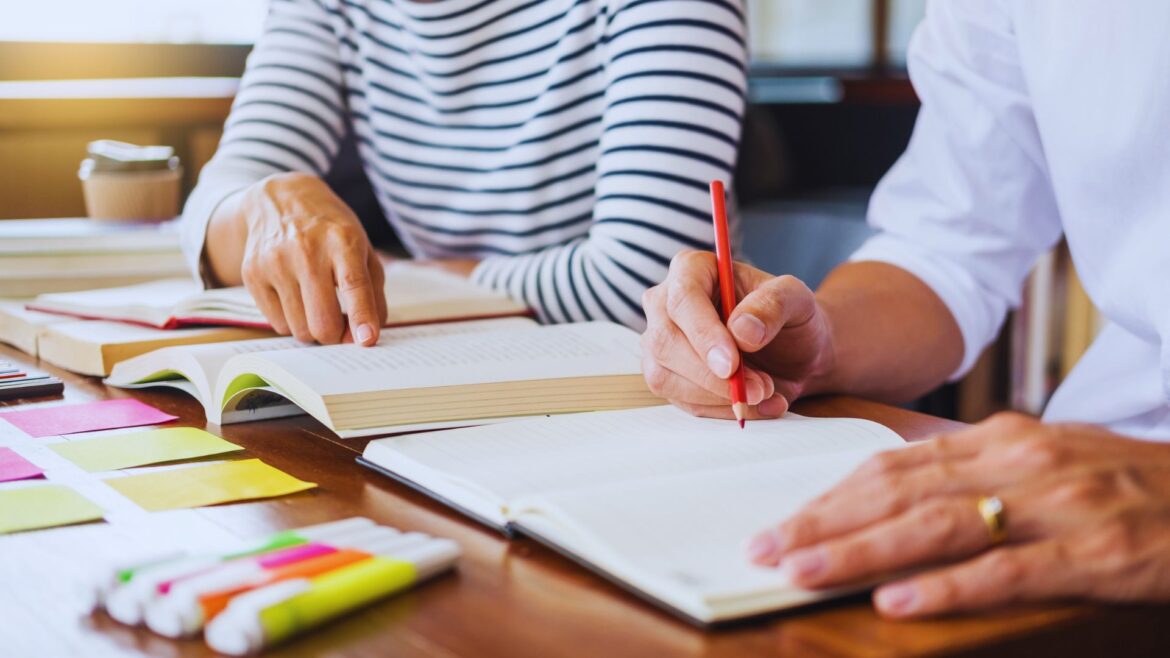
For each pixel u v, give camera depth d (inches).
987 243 42.6
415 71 55.4
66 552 22.2
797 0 132.7
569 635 18.4
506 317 43.3
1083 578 18.9
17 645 18.3
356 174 64.7
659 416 30.4
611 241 46.4
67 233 56.9
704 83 46.5
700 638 18.1
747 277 32.5
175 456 28.7
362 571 19.7
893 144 122.7
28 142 74.7
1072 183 37.4
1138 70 34.8
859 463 24.4
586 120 51.3
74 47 76.3
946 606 18.4
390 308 40.9
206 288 46.4
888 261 42.9
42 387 36.4
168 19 83.4
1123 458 20.5
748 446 26.9
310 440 30.7
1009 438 20.9
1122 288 36.6
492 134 53.8
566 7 50.4
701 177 46.3
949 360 41.0
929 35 43.4
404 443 27.5
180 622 18.4
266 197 41.1
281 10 58.9
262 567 19.7
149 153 61.7
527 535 22.7
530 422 29.7
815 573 18.7
